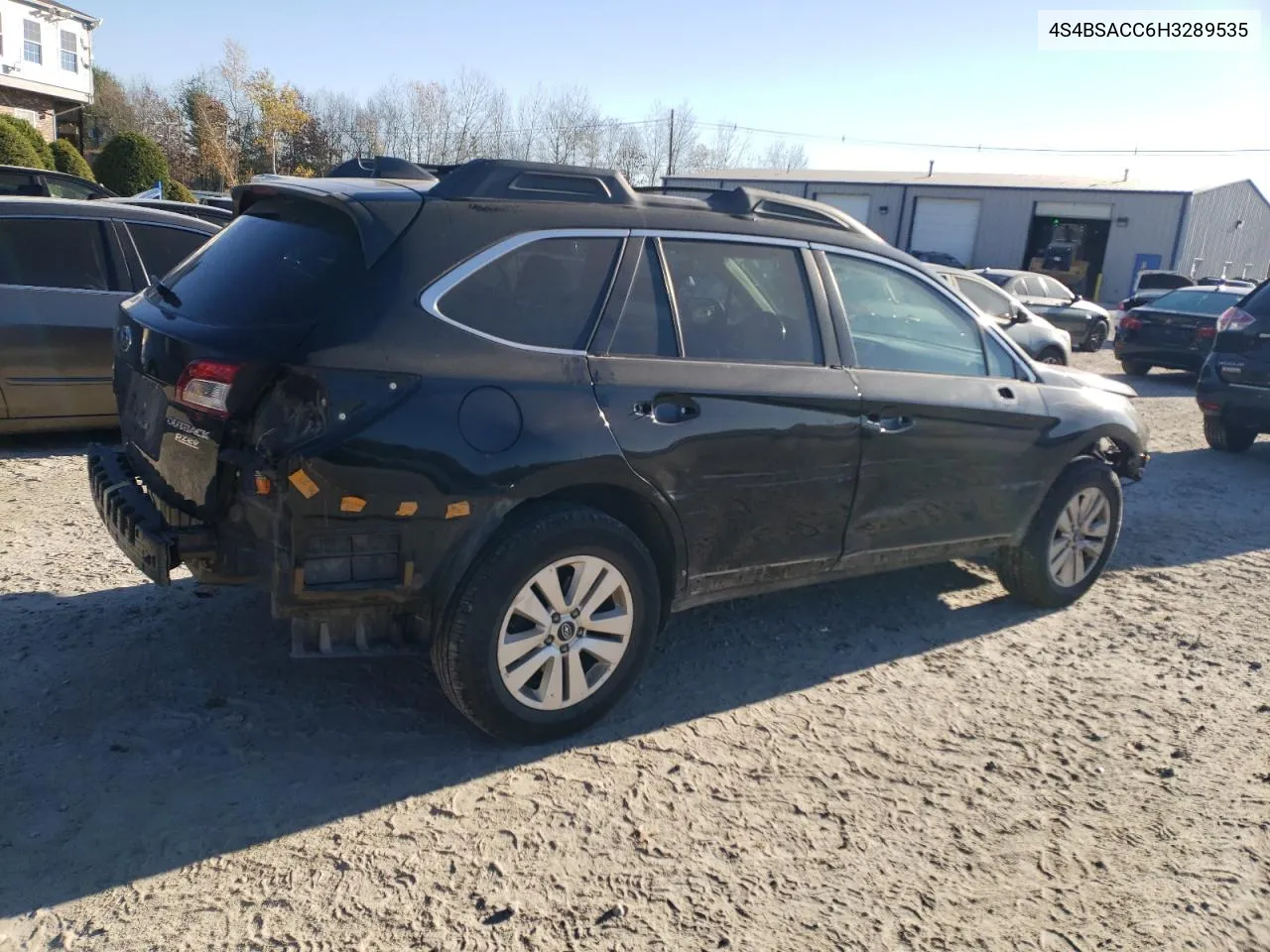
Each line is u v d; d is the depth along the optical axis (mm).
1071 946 2695
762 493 3852
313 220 3393
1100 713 4027
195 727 3529
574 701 3539
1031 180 46344
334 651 3277
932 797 3359
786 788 3365
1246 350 8953
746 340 3855
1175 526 6930
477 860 2916
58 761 3275
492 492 3172
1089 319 19547
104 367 7027
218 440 3072
